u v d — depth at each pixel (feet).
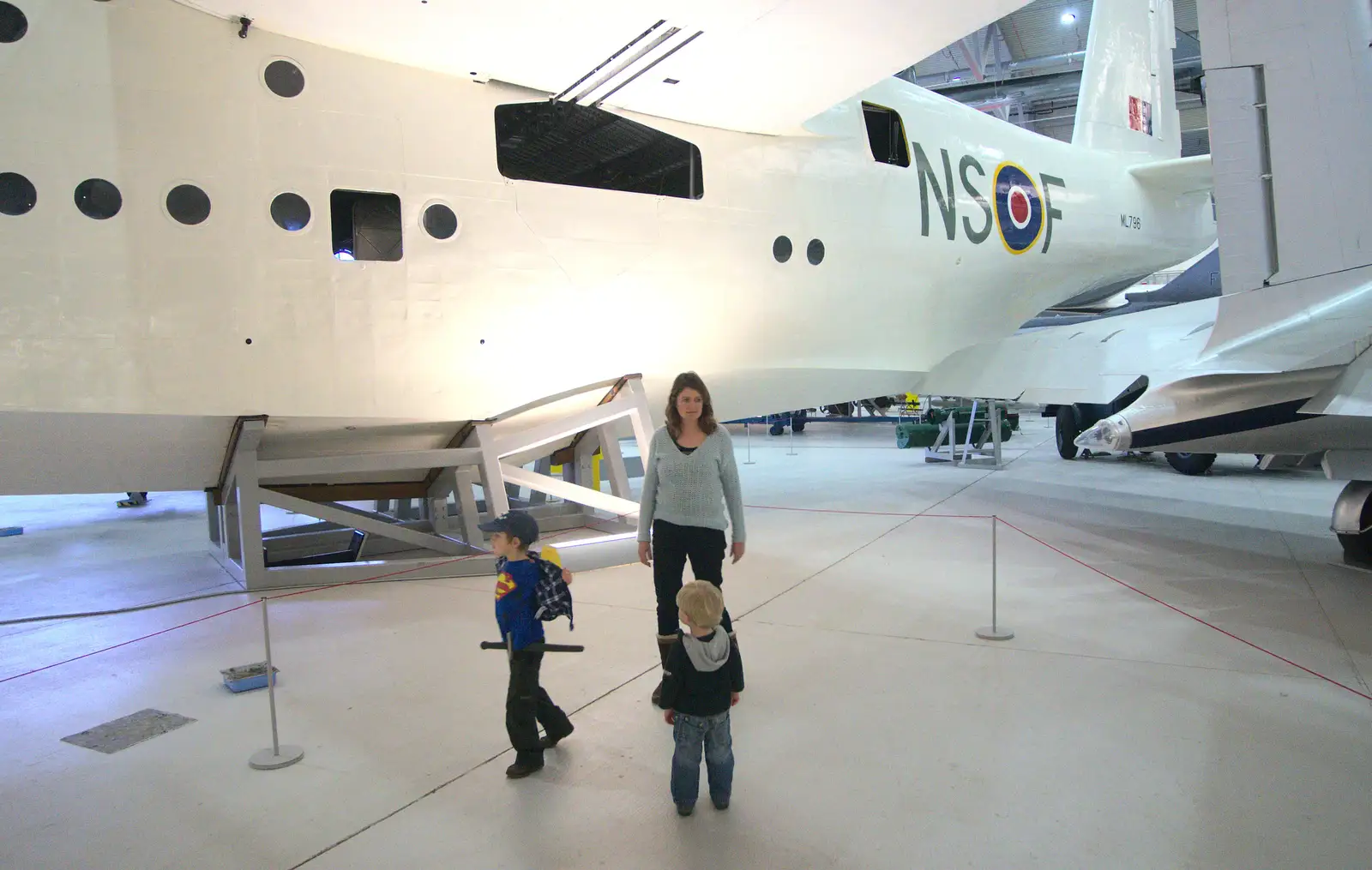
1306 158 18.74
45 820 8.88
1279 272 19.04
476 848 8.20
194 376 16.17
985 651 13.70
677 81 18.85
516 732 9.48
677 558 11.43
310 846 8.29
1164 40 36.81
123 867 7.97
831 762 9.82
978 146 27.78
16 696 12.71
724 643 8.30
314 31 16.37
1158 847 7.90
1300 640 13.93
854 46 17.06
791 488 34.71
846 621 15.53
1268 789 8.97
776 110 20.68
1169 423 18.95
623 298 20.42
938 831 8.27
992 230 27.86
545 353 19.72
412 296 17.88
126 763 10.28
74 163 14.84
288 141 16.57
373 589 19.19
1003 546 22.00
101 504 38.99
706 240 21.42
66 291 14.90
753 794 9.12
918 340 27.07
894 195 25.02
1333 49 18.49
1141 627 14.80
